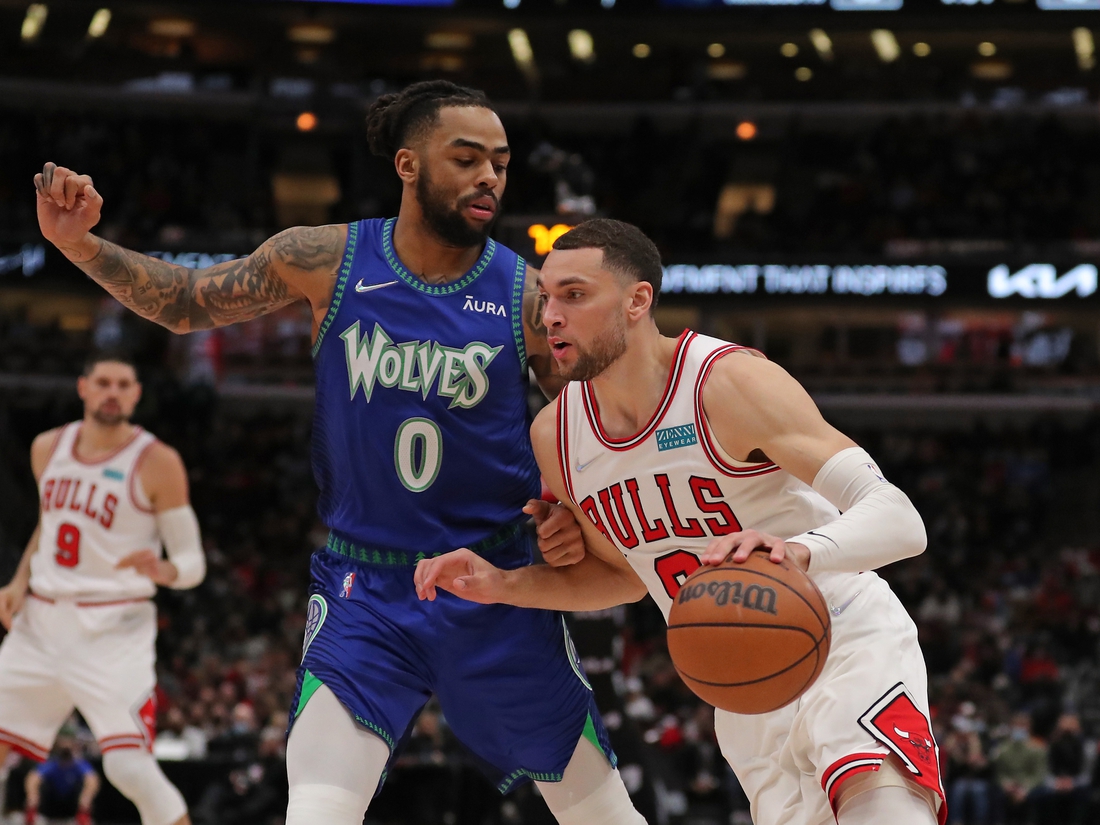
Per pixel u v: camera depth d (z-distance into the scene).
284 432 28.31
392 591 4.17
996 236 28.30
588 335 3.59
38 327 28.72
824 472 3.40
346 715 3.96
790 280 26.38
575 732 4.37
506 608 4.23
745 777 3.90
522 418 4.30
